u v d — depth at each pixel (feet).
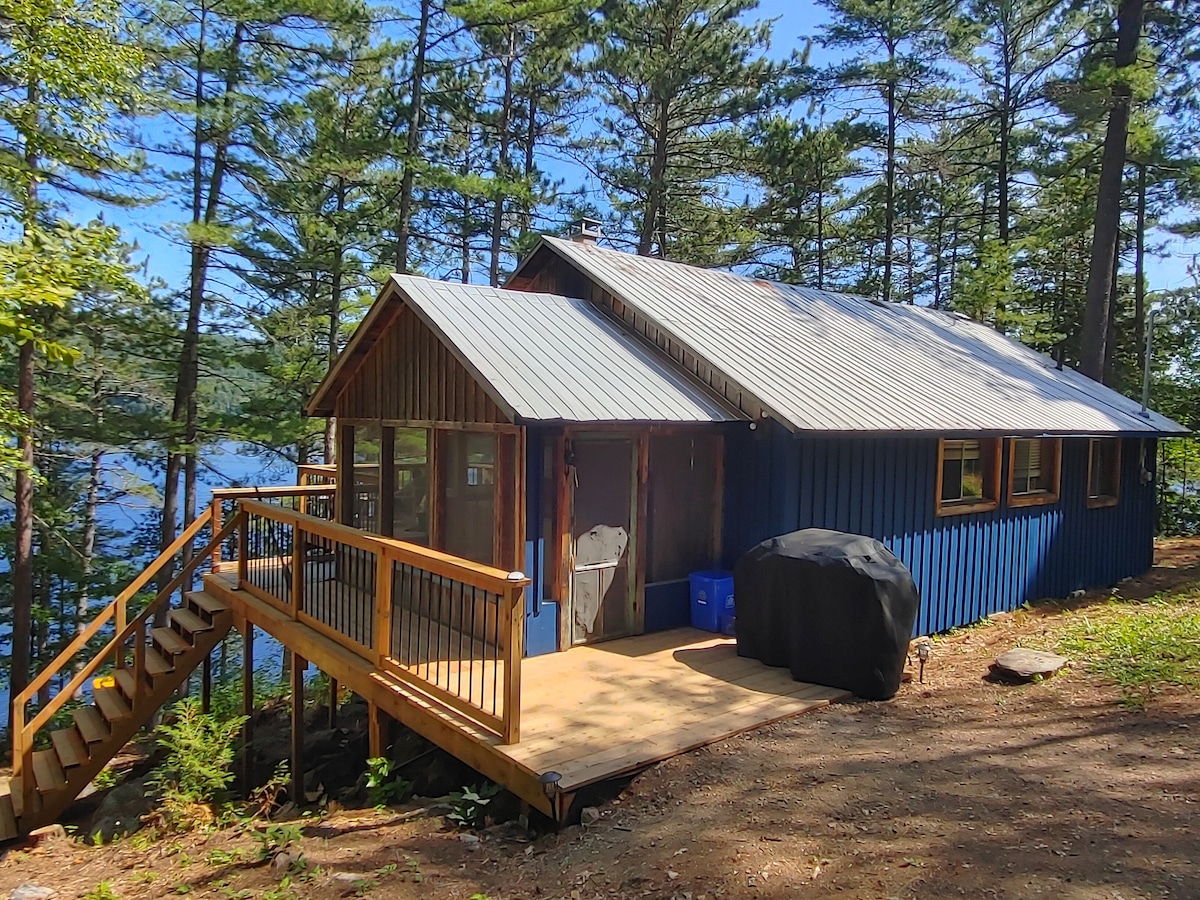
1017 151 75.31
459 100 64.13
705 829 14.32
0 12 26.63
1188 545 54.95
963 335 46.03
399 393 29.01
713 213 80.12
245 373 60.64
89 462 63.00
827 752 17.51
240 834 19.01
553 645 24.29
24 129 28.68
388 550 20.48
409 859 14.88
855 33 73.26
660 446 27.04
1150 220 78.95
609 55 67.92
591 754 16.71
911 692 21.83
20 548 44.70
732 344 29.94
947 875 12.09
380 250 68.74
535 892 13.05
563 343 27.43
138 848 19.76
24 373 43.73
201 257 53.47
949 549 31.35
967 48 71.00
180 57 51.24
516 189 60.18
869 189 86.94
